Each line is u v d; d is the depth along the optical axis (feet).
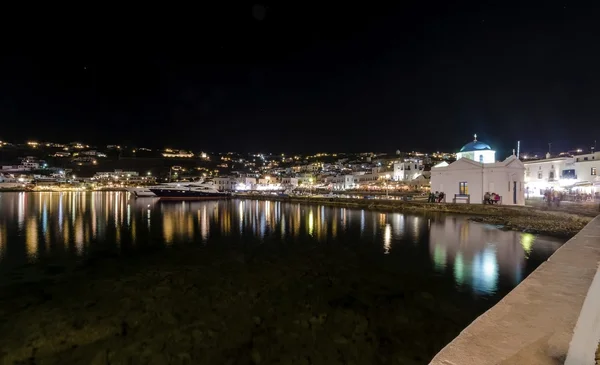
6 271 64.44
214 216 172.14
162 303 46.60
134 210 212.43
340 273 60.49
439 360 10.89
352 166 606.14
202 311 43.80
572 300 16.11
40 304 46.80
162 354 33.60
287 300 47.39
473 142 192.75
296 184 554.05
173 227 128.88
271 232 113.70
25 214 183.21
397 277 57.06
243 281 56.54
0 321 41.27
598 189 184.65
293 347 34.55
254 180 559.38
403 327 38.45
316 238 99.35
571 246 30.12
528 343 11.87
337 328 38.55
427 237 93.97
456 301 45.68
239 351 34.01
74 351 34.45
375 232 107.96
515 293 17.31
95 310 44.47
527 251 72.54
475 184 152.35
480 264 63.31
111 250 84.28
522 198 153.58
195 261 71.56
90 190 647.15
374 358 32.27
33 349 34.83
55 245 91.45
